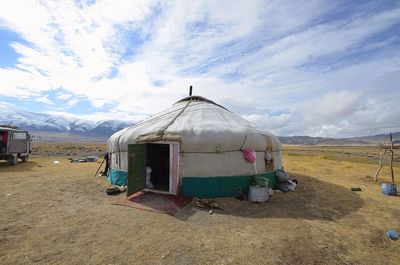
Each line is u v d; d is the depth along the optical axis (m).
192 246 5.75
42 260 5.00
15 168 17.83
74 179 13.45
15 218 7.27
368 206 9.54
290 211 8.54
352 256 5.70
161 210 8.16
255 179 10.29
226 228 6.88
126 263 4.98
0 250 5.36
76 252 5.36
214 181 9.90
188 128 10.14
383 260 5.61
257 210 8.52
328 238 6.50
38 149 44.19
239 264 5.07
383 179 16.11
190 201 9.24
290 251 5.68
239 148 10.32
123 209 8.27
